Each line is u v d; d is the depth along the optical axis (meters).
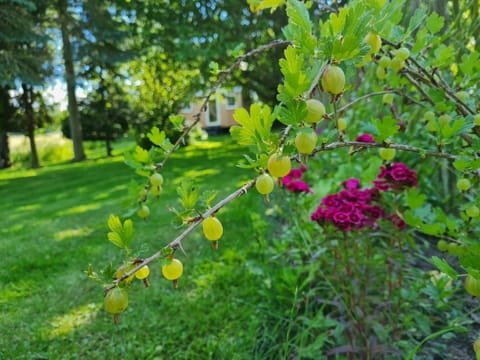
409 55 0.49
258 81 4.69
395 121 0.40
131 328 0.90
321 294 0.86
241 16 3.82
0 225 1.98
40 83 4.89
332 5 0.63
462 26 0.98
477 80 0.55
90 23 5.25
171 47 4.33
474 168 0.42
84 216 2.06
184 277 1.13
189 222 0.31
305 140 0.27
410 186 0.73
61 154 7.44
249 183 0.33
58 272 1.27
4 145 6.63
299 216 1.06
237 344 0.77
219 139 7.57
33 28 4.64
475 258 0.31
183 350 0.81
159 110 6.79
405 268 0.87
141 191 0.53
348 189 0.90
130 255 0.28
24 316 0.99
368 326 0.68
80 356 0.82
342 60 0.27
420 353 0.67
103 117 6.85
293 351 0.71
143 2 4.08
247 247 1.28
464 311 0.77
